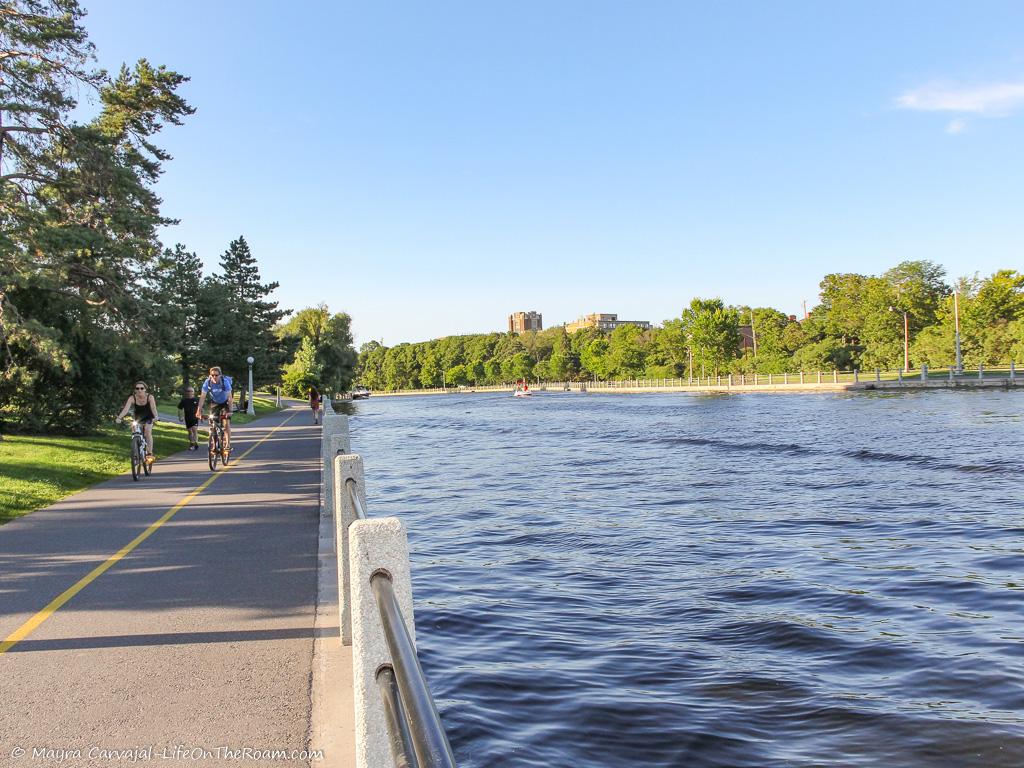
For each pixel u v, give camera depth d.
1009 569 11.02
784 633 8.47
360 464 6.13
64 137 23.92
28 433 23.61
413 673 2.21
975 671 7.26
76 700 4.76
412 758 2.14
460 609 9.63
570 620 9.13
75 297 23.97
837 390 84.94
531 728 6.18
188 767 3.90
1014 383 70.00
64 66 23.80
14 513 11.58
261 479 15.69
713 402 79.44
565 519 16.20
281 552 8.91
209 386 18.44
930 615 9.03
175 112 31.78
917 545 12.79
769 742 5.94
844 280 130.12
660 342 140.12
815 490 19.47
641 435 40.75
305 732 4.29
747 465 25.58
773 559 12.08
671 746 5.88
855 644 8.08
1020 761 5.56
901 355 97.38
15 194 22.56
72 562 8.50
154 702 4.72
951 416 43.06
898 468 23.31
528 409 85.12
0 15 22.62
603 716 6.39
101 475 15.99
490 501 19.08
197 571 8.05
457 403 117.44
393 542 3.12
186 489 14.20
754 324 137.25
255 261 73.25
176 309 27.64
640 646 8.16
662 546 13.25
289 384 100.75
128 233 25.84
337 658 5.42
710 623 8.91
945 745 5.83
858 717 6.33
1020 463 22.80
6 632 6.12
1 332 21.36
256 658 5.49
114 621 6.38
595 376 165.25
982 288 90.50
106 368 24.70
